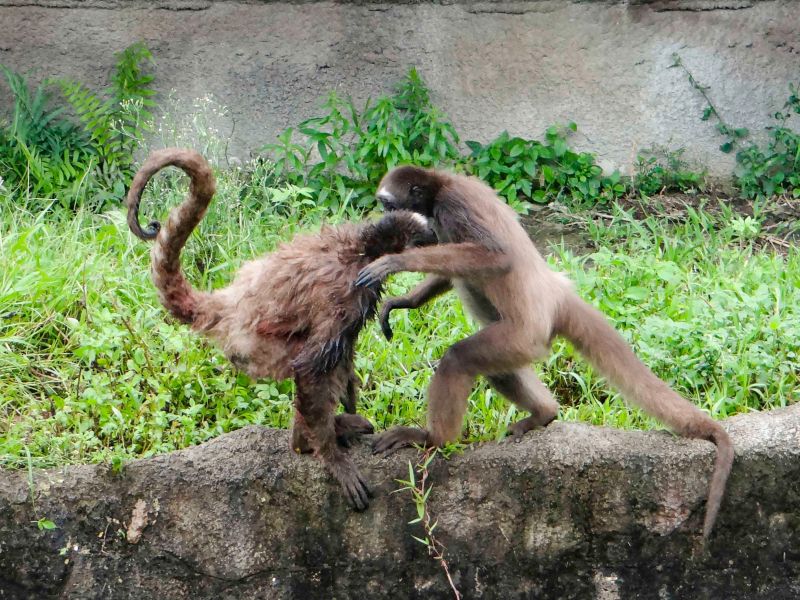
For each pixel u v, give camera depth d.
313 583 10.79
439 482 10.74
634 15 19.25
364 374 12.48
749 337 13.01
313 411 10.13
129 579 10.62
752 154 18.84
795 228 17.47
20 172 17.27
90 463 10.77
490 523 10.82
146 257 14.47
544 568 10.94
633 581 10.99
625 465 10.80
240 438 10.89
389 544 10.76
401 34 19.30
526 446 10.91
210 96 18.34
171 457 10.68
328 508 10.66
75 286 13.32
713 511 10.52
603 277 14.55
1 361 11.98
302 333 10.38
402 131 18.33
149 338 12.60
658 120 19.39
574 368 13.11
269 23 19.11
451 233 11.02
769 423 11.17
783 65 19.25
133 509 10.58
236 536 10.66
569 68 19.36
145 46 18.91
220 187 15.77
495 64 19.38
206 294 10.91
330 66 19.28
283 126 19.23
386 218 10.40
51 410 11.75
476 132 19.45
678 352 12.97
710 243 16.41
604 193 18.61
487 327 10.84
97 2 18.83
